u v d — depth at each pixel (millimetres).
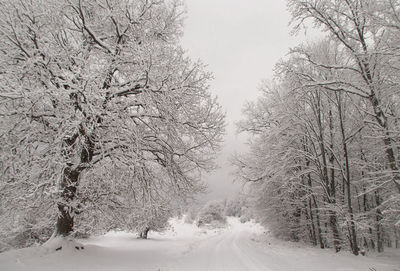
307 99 13094
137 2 9883
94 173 8516
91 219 9914
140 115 9305
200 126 10289
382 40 8430
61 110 7574
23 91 6742
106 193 9117
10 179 7520
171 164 10031
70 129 7113
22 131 7812
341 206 11609
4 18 7648
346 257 10375
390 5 7730
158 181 10320
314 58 11891
